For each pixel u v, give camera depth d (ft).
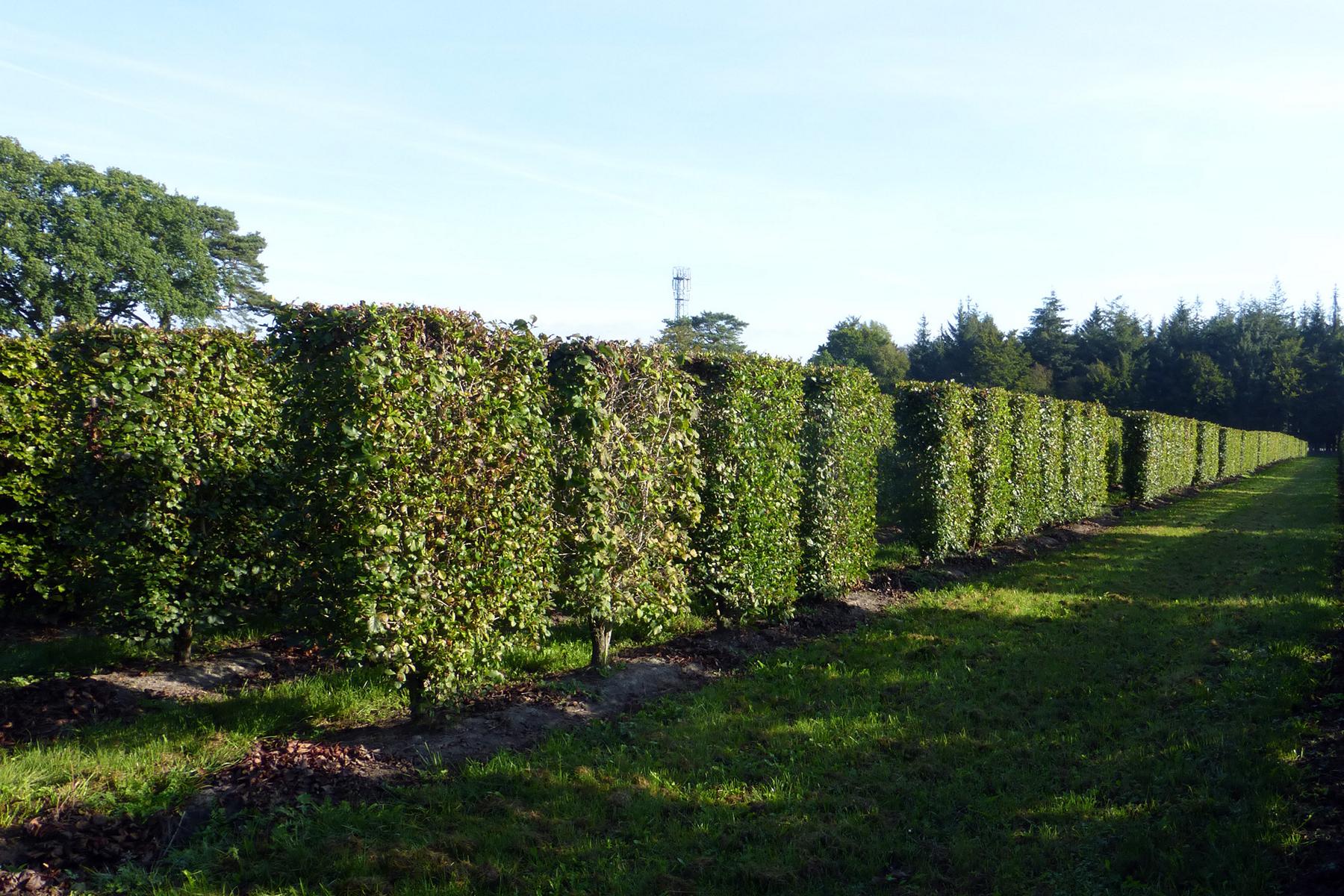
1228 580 44.29
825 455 38.22
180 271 138.62
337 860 15.05
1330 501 91.35
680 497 29.99
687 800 18.19
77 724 21.42
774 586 33.83
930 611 37.86
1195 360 263.70
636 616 28.48
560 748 20.77
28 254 118.93
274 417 29.66
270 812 16.57
